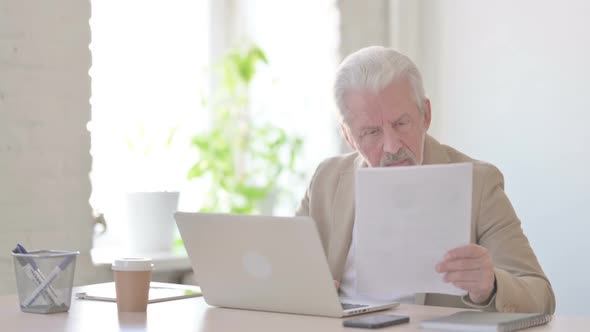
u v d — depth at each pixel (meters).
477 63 3.54
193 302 1.90
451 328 1.49
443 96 3.66
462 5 3.59
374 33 3.81
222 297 1.80
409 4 3.75
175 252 3.34
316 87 3.87
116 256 3.18
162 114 3.82
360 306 1.75
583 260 3.21
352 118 2.06
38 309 1.74
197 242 1.77
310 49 3.89
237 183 3.82
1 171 2.82
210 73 4.04
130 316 1.70
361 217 1.67
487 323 1.47
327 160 2.38
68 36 2.99
